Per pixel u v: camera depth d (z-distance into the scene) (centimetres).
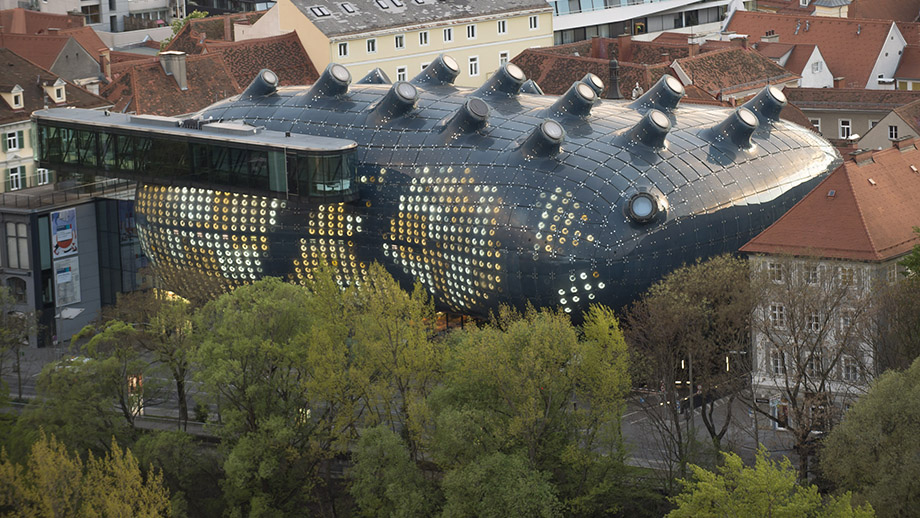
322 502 13150
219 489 13050
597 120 15650
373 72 18275
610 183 14562
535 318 12712
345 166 15438
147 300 16050
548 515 11606
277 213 16000
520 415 11981
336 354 12594
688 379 13738
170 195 16662
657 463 12662
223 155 16050
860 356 13088
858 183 13900
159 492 11750
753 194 15062
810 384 13338
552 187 14650
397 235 15512
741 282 13300
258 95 17175
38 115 17600
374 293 13150
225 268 16538
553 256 14412
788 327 12800
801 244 13712
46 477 11412
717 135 15438
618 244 14312
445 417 11838
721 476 10800
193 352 13175
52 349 17175
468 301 15300
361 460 12138
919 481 10675
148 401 14525
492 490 11681
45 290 17350
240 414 12750
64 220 17412
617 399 12119
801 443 12112
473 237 14900
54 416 13188
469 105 15438
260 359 12850
